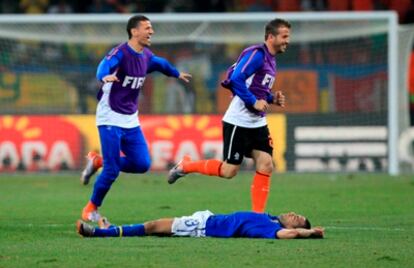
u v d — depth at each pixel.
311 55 80.12
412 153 80.56
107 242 36.41
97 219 43.78
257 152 42.84
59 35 80.31
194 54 80.50
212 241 36.47
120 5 95.69
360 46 80.12
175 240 36.78
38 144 77.88
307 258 32.78
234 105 42.78
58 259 32.66
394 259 32.62
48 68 79.75
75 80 80.00
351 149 78.69
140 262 31.97
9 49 79.56
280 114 78.88
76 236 39.12
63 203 55.09
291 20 80.19
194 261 32.12
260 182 42.66
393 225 43.94
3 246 36.03
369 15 79.81
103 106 43.59
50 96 79.50
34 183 69.81
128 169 44.59
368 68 80.00
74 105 79.56
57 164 77.75
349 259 32.62
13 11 96.50
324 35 80.12
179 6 96.81
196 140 77.62
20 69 79.56
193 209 51.91
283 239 37.06
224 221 37.62
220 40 80.44
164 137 77.88
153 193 61.91
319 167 78.50
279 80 79.69
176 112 79.56
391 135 78.44
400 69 81.56
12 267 31.16
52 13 95.50
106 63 42.72
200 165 43.91
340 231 41.22
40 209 51.56
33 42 79.88
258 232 37.31
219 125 77.62
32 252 34.31
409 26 82.62
